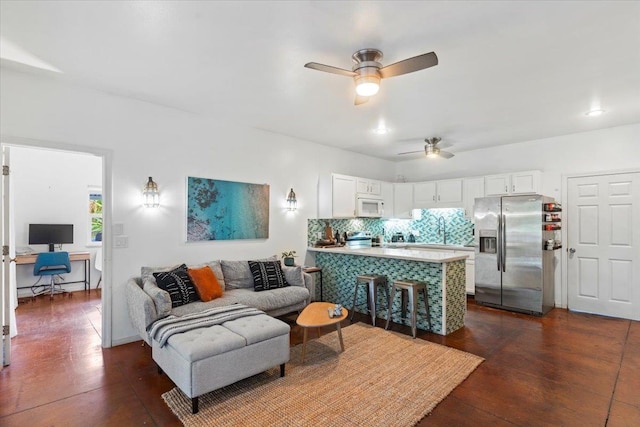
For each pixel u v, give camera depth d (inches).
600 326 161.8
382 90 129.3
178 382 92.5
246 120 169.9
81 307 192.7
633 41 93.2
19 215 224.1
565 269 194.7
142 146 143.3
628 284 174.7
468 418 87.7
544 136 198.5
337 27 86.4
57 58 104.6
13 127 114.6
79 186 245.4
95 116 131.2
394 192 263.3
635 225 173.3
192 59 104.7
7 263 121.0
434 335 149.0
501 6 77.7
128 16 81.7
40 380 106.7
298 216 206.4
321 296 208.5
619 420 86.7
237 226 175.3
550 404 94.0
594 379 108.0
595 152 185.9
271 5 77.2
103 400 95.6
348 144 221.6
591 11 79.7
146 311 113.9
